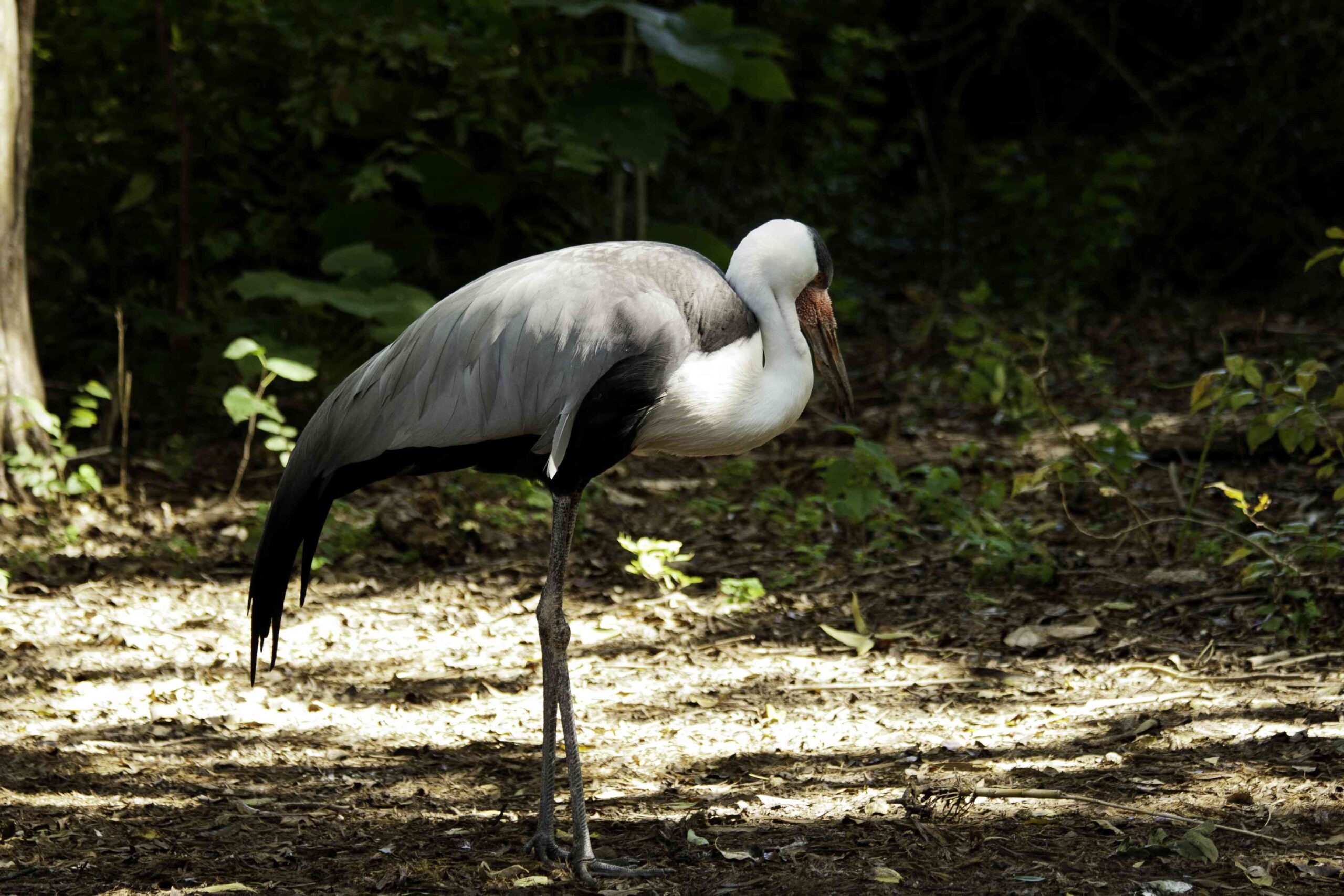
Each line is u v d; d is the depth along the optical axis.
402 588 10.86
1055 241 24.09
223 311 15.70
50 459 12.27
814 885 5.73
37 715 8.20
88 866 6.07
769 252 6.91
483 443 6.62
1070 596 10.09
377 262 14.48
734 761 7.34
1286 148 24.78
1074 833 6.15
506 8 16.53
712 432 6.76
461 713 8.30
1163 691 8.11
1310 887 5.56
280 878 5.97
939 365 19.11
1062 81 29.95
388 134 16.69
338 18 16.17
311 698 8.59
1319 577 9.55
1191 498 10.76
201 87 16.75
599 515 12.73
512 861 6.16
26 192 13.11
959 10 29.81
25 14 12.75
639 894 5.75
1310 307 22.61
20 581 10.72
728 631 9.80
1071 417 15.10
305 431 6.81
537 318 6.32
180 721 8.13
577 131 16.16
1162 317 22.12
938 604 10.13
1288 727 7.32
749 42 16.23
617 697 8.54
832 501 11.54
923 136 29.52
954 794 6.60
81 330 17.02
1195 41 28.81
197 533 12.18
